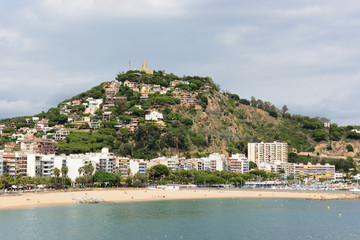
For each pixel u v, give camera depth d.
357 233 155.12
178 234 149.38
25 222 164.00
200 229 158.88
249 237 147.12
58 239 138.75
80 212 191.50
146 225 164.12
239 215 193.75
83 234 146.25
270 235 150.75
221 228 161.50
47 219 171.50
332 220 182.38
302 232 156.12
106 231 151.62
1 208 197.25
